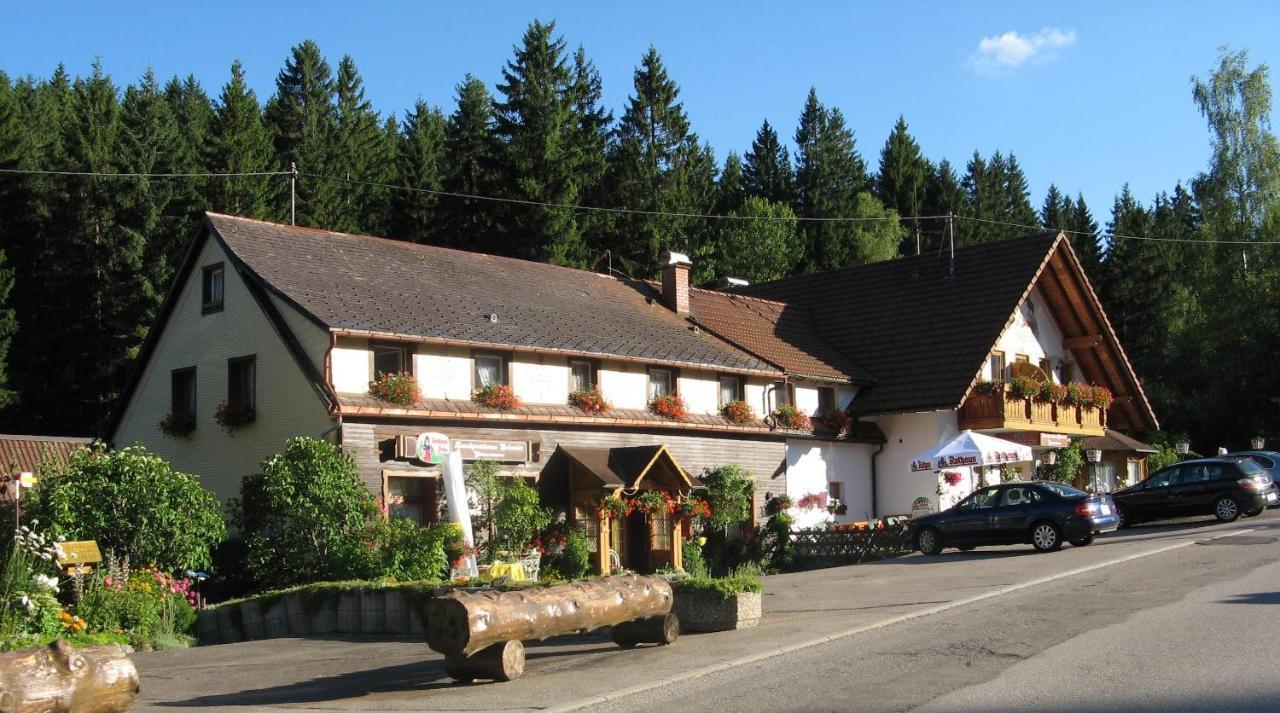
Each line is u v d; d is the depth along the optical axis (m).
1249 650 11.81
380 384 24.42
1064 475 41.09
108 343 51.28
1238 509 31.08
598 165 66.06
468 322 27.02
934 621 15.52
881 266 43.91
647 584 14.46
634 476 27.25
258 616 19.28
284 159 62.19
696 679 12.16
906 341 39.25
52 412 50.72
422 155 65.38
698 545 29.66
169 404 28.38
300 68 70.44
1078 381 44.28
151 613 18.28
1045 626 14.24
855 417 37.47
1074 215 96.69
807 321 42.56
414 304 27.02
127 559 19.52
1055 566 21.86
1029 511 26.94
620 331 31.08
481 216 61.28
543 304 30.94
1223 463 31.64
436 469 25.03
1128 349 81.88
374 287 27.44
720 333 35.81
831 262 80.69
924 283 41.75
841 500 36.34
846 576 23.70
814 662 12.76
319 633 18.53
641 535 29.55
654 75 73.00
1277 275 55.66
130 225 52.44
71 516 19.73
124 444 29.55
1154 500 32.28
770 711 10.23
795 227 78.62
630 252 65.31
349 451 23.70
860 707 10.17
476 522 25.31
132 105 56.19
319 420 24.30
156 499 20.47
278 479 22.20
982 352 36.97
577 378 28.69
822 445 35.84
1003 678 11.09
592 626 13.33
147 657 16.34
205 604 21.73
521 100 62.97
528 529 25.33
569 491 27.31
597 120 75.56
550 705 10.94
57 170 53.06
